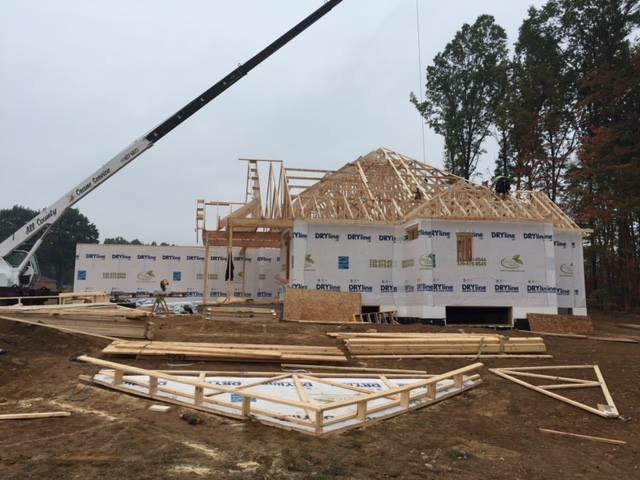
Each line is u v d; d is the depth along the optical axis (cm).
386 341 1134
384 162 2180
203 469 475
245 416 638
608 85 2878
